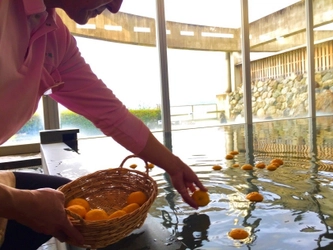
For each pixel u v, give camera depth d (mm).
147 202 879
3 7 670
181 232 1138
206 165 2371
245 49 5719
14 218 636
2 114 744
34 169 3160
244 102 5844
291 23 6574
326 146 3012
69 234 730
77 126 4734
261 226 1181
